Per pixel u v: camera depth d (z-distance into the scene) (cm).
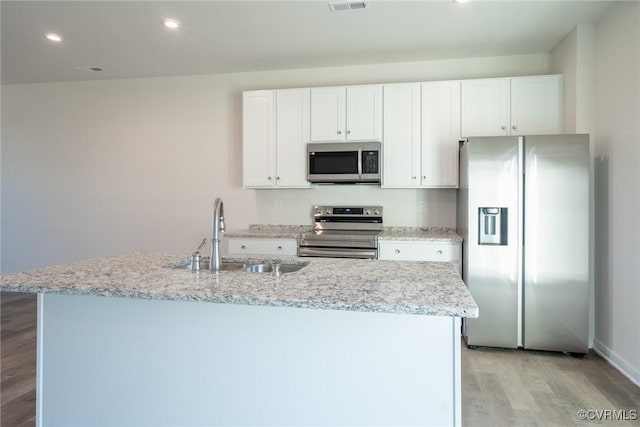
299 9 284
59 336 177
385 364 151
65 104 471
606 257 290
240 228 436
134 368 171
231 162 436
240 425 162
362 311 140
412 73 393
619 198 273
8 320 376
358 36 330
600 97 298
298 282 159
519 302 302
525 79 342
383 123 370
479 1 273
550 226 295
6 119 485
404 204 401
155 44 349
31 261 483
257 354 160
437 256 340
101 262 210
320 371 155
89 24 310
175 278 167
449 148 357
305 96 385
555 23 306
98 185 466
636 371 252
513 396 234
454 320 146
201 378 165
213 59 387
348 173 372
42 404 178
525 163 297
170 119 447
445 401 147
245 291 144
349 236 358
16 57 383
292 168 389
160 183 452
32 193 481
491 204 303
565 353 300
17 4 277
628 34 260
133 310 170
